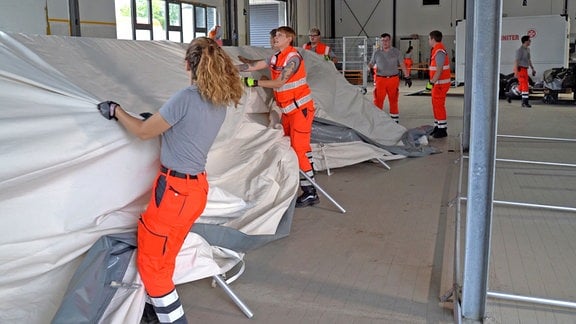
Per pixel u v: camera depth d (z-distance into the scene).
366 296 2.95
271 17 18.48
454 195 4.90
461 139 6.39
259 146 4.27
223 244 3.18
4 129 2.20
